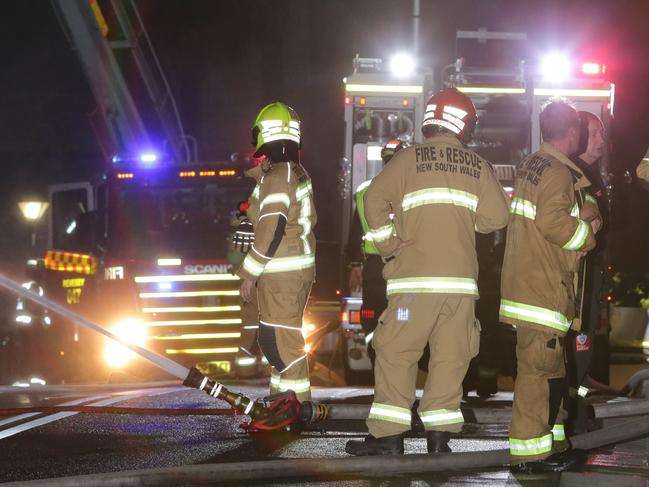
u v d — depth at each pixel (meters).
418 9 32.81
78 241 30.86
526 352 11.40
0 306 29.95
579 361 13.44
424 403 11.95
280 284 13.92
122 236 29.86
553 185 11.30
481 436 13.90
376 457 11.14
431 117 12.22
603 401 18.06
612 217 25.80
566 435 13.30
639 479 10.66
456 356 11.88
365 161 28.08
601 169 26.36
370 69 28.77
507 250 11.66
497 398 19.52
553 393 11.44
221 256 29.53
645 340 32.50
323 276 29.34
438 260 11.80
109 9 34.78
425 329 11.82
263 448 12.66
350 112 28.28
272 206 13.58
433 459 11.28
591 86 28.02
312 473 10.92
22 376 29.75
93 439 13.34
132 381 29.12
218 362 29.09
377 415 11.90
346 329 25.47
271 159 13.90
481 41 29.06
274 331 13.98
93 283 29.81
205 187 30.00
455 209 11.91
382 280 19.28
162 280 29.28
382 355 11.93
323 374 30.62
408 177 12.00
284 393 13.77
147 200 30.09
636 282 39.72
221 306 29.22
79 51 35.38
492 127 28.44
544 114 12.01
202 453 12.31
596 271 13.59
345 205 27.94
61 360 29.70
